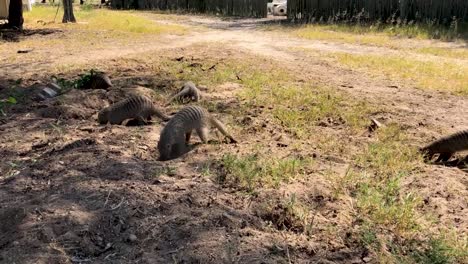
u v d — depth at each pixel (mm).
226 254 3801
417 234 4277
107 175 5090
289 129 7215
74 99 8492
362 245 4074
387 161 5969
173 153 5863
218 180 5156
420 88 10484
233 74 11156
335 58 14070
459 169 5969
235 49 15352
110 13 28812
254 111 8180
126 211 4348
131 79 10453
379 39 17844
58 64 12422
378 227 4355
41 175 5211
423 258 3857
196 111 6270
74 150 5965
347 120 7777
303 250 3945
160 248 3926
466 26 19828
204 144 6316
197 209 4461
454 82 11070
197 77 10734
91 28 20562
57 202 4438
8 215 4305
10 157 6012
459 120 8062
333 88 10117
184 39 18250
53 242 3912
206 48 15422
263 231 4215
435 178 5539
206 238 3998
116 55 13875
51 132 6965
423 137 7082
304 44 17156
